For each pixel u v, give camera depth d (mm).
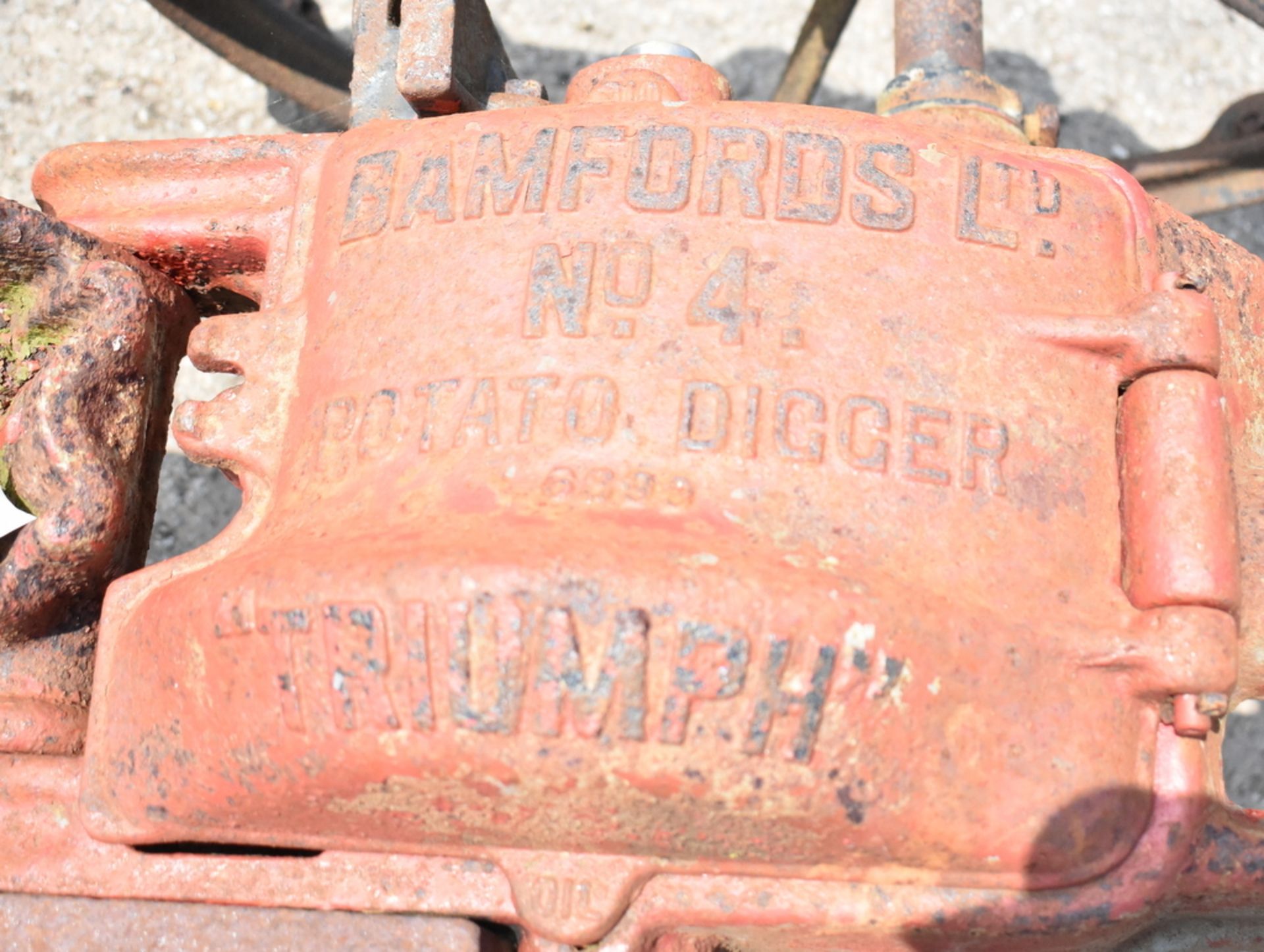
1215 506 588
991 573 578
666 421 588
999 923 572
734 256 612
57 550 658
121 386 688
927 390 597
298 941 589
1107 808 569
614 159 635
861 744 549
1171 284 630
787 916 578
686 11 1473
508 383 602
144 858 611
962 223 626
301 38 1086
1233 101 1529
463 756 551
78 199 734
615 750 545
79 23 1368
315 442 628
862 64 1472
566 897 578
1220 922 615
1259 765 1257
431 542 561
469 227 635
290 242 691
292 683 564
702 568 545
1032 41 1514
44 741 658
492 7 1461
